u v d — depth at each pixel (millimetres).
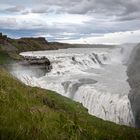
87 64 59594
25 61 49094
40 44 151375
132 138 8406
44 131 5484
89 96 30703
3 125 5059
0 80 9523
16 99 7340
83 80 39156
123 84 33781
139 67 39656
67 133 6145
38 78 44156
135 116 23250
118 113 25719
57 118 7090
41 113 6844
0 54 48438
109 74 45188
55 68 51938
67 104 16828
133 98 24938
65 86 37469
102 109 27922
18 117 5785
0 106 6062
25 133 5066
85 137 6512
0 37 89562
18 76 38219
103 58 66062
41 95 13250
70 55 60844
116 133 8633
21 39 143375
